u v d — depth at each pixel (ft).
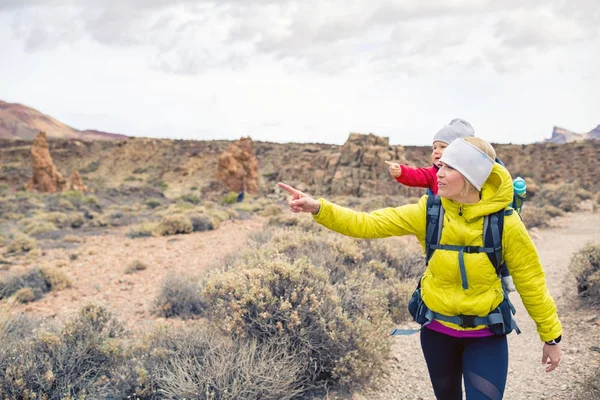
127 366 14.85
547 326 8.30
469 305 8.25
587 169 197.36
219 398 13.35
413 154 235.40
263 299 15.81
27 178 251.19
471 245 8.15
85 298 31.96
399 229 8.84
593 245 25.75
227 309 16.19
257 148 339.57
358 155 157.07
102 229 76.43
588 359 16.26
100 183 297.94
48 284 35.09
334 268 22.56
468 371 8.38
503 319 8.27
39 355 14.62
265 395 13.56
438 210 8.46
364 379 15.53
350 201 124.98
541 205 90.22
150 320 25.03
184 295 26.23
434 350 8.82
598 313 21.20
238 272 18.07
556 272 32.37
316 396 15.01
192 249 50.34
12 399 13.20
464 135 10.68
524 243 8.03
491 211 7.94
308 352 15.26
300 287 16.17
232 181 163.94
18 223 80.79
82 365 15.05
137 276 38.40
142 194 158.40
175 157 334.24
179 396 13.37
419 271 28.86
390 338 20.18
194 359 14.51
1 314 19.89
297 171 173.78
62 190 171.12
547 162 217.97
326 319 15.84
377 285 22.71
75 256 49.57
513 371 16.40
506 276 8.61
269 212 90.48
